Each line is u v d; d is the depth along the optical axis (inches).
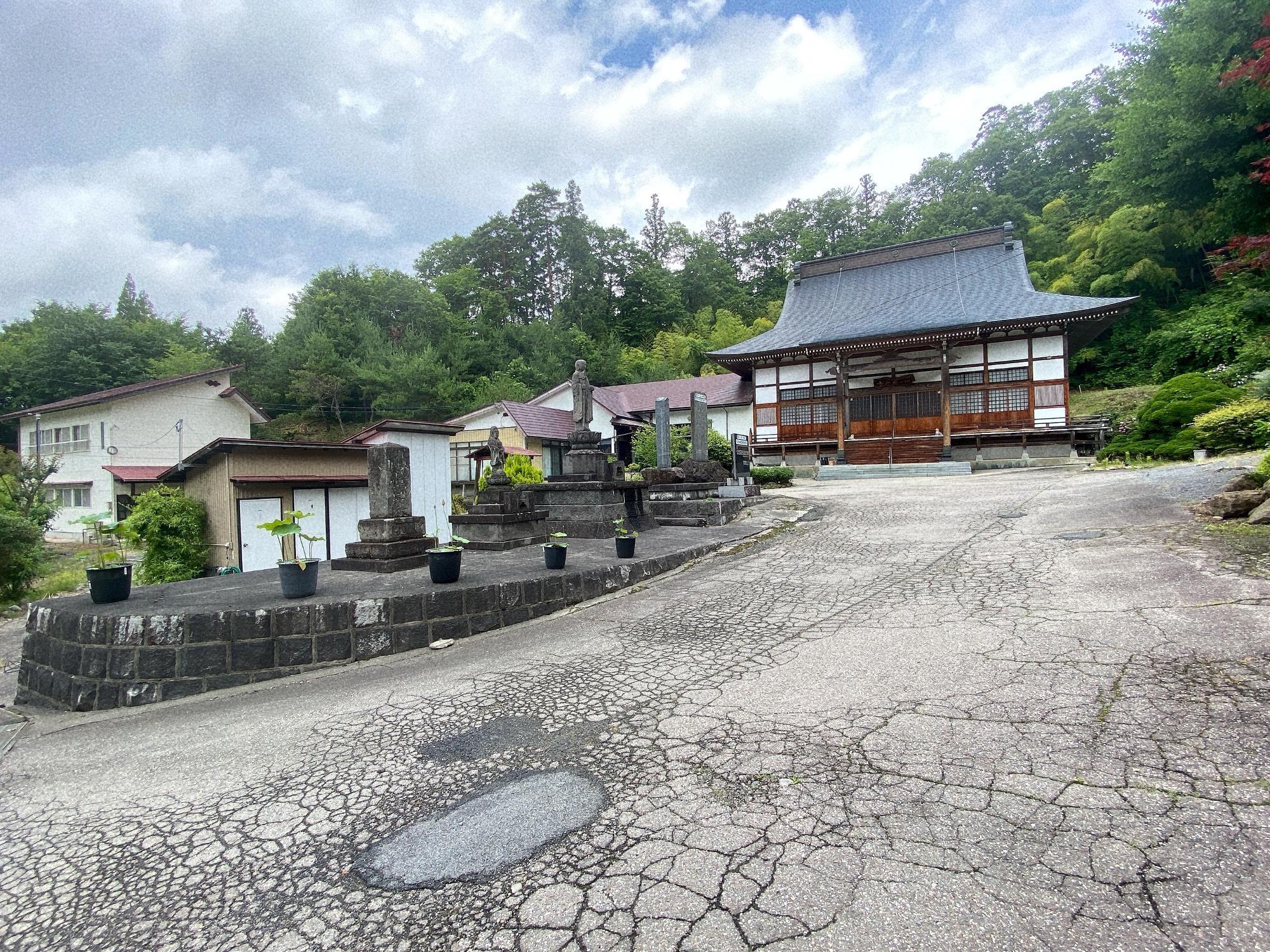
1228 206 474.0
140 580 484.1
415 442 585.9
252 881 84.9
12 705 191.8
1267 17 259.4
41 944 76.4
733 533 361.7
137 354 1302.9
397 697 152.3
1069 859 72.9
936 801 87.2
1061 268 1238.3
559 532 359.9
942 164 1801.2
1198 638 133.3
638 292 1957.4
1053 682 121.6
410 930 72.3
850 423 880.9
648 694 139.0
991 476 590.2
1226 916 62.6
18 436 1091.9
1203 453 449.4
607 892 75.1
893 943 63.3
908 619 175.6
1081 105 1545.3
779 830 84.2
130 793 114.7
